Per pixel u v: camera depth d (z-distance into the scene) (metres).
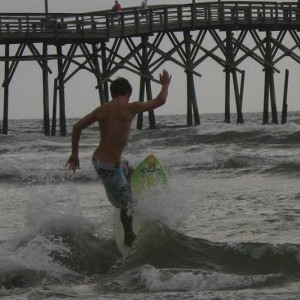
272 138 58.88
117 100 18.38
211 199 27.73
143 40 71.81
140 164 19.27
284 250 17.89
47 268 17.22
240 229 21.66
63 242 18.81
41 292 15.56
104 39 68.75
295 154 44.44
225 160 40.94
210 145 57.66
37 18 65.94
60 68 70.31
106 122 18.27
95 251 18.62
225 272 17.23
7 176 39.44
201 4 74.25
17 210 26.69
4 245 18.81
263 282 15.88
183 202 19.73
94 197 29.48
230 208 25.39
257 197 27.86
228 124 72.19
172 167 40.53
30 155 52.53
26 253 17.88
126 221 18.69
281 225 21.92
